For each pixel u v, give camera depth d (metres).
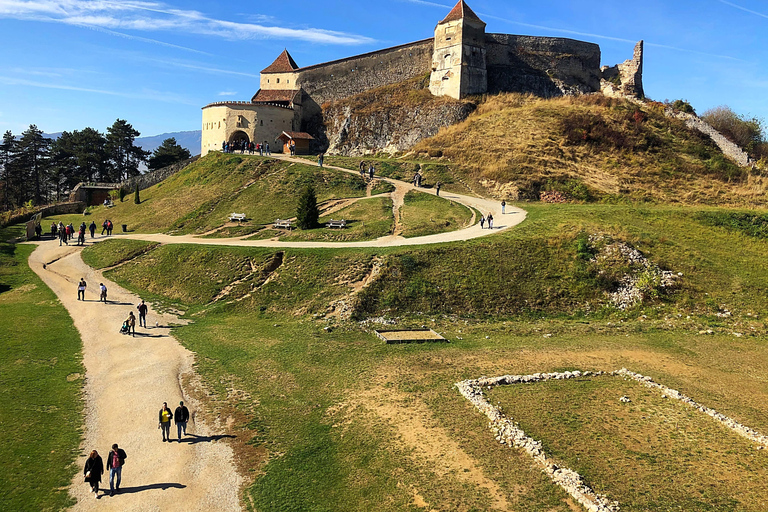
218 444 21.08
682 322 33.81
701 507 15.98
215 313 37.34
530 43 83.94
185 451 20.56
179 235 54.19
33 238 58.53
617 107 72.19
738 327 32.91
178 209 61.66
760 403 22.95
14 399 24.17
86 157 104.06
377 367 27.23
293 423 22.44
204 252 44.56
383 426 21.45
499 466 18.27
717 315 34.53
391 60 86.19
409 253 39.81
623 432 20.31
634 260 38.81
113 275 45.91
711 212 47.44
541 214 48.28
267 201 58.53
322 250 41.91
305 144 80.69
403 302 35.94
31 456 19.86
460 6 80.06
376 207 53.25
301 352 29.80
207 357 29.62
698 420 21.20
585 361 27.67
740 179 61.38
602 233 41.53
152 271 44.91
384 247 41.66
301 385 25.84
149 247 49.44
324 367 27.72
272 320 35.59
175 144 121.94
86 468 17.86
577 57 84.81
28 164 105.56
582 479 17.27
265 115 83.00
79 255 51.31
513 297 36.53
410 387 24.67
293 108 87.19
